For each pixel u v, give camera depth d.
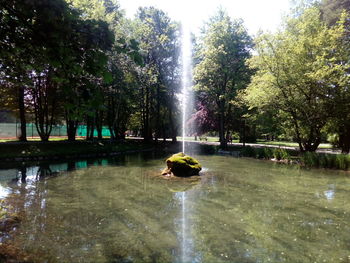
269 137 39.84
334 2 17.66
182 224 5.25
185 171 10.93
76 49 2.95
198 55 25.02
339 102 13.57
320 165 13.45
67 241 4.38
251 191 8.27
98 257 3.82
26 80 4.38
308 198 7.45
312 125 14.76
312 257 3.90
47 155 15.23
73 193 7.75
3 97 20.41
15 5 2.60
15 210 6.03
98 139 25.14
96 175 10.78
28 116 27.19
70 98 3.12
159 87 27.56
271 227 5.14
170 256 3.88
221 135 23.20
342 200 7.24
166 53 26.50
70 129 22.56
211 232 4.84
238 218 5.66
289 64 14.46
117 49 3.13
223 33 21.62
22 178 9.94
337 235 4.77
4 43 3.06
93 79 10.98
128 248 4.13
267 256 3.91
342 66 13.14
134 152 21.67
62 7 2.71
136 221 5.40
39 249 4.05
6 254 3.80
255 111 21.58
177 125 34.84
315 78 12.95
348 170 12.45
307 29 14.61
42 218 5.52
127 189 8.36
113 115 26.36
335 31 13.63
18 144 16.56
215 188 8.66
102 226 5.10
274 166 13.88
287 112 16.53
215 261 3.74
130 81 20.44
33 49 3.12
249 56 21.77
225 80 22.42
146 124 28.39
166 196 7.54
